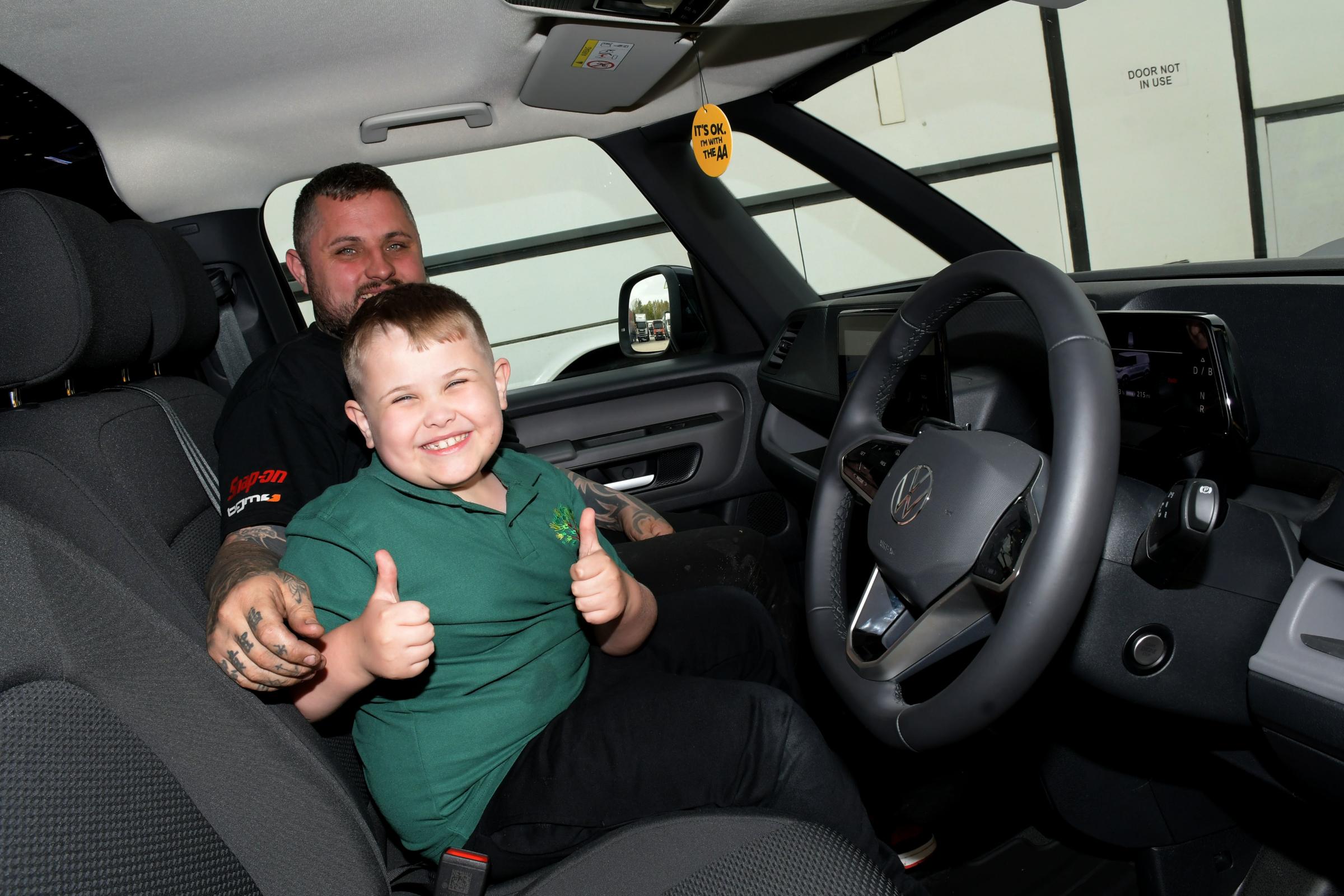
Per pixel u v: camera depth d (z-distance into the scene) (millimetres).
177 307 1372
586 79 1795
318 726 1072
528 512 1138
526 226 2494
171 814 710
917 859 1531
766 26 1741
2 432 970
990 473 875
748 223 2344
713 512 2398
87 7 1256
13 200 991
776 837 852
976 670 819
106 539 812
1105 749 1408
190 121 1672
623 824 925
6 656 602
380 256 1590
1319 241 1780
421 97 1776
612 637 1165
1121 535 1023
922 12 1684
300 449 1335
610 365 2701
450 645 1016
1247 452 1107
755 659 1317
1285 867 1325
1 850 563
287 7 1369
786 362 2182
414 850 1021
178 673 729
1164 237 2062
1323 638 970
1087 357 822
